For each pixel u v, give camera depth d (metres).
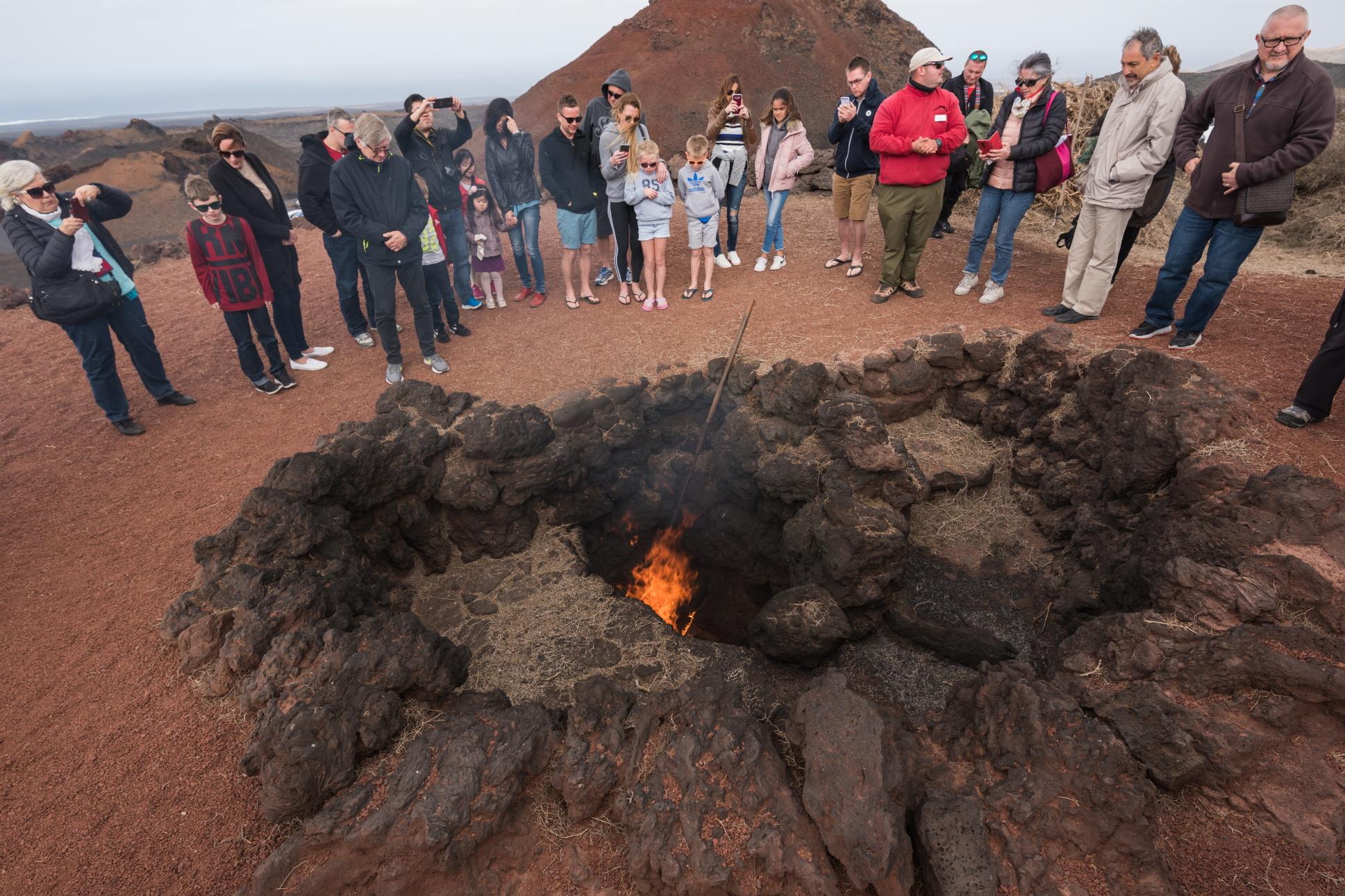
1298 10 4.19
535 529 6.48
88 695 3.65
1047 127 6.00
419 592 5.83
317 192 6.41
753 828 3.13
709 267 7.69
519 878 3.22
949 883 2.95
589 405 6.25
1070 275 6.28
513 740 3.45
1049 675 4.13
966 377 6.38
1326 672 3.00
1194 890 2.86
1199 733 3.14
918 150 6.18
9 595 4.31
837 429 5.71
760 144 8.11
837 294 7.71
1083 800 3.08
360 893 3.04
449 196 7.27
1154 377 4.86
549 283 8.95
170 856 3.01
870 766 3.18
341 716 3.40
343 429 5.54
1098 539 4.97
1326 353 4.16
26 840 3.02
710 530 7.29
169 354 7.66
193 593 4.07
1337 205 9.07
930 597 5.41
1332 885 2.72
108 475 5.52
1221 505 3.97
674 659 5.20
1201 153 4.97
